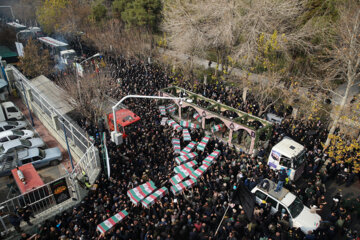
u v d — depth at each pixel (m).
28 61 33.91
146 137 20.36
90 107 23.17
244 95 27.48
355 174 17.59
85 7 60.91
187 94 26.77
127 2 54.78
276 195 14.12
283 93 24.98
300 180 18.14
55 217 13.29
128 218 13.20
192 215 13.30
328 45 24.61
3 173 18.11
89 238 12.19
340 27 20.12
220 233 12.70
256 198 14.51
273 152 17.92
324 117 23.34
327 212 15.24
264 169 17.30
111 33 45.91
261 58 27.66
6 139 20.72
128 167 17.14
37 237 11.42
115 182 15.55
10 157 18.81
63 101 25.45
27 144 20.02
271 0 28.22
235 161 17.67
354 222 14.48
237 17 30.56
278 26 29.09
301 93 25.56
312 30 26.56
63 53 41.62
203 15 32.28
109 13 64.38
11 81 32.31
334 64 23.78
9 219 12.34
